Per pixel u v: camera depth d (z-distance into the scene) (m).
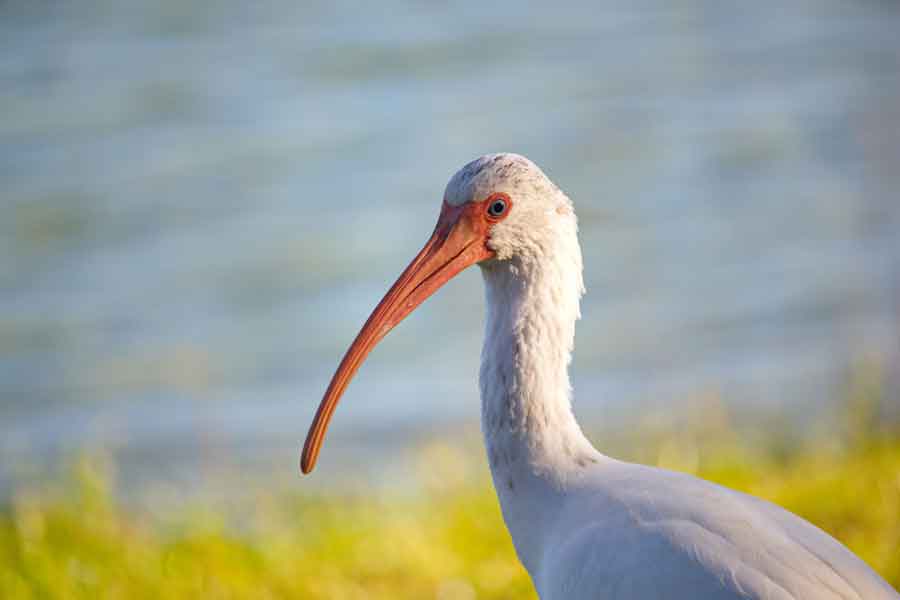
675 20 34.81
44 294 19.52
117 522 8.70
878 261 18.56
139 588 7.73
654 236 20.80
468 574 7.67
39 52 31.75
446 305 18.28
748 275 18.70
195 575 7.86
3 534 8.78
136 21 34.66
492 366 5.29
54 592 7.64
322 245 20.44
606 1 37.50
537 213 5.23
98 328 18.14
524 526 5.19
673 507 4.61
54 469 13.53
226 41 32.69
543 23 34.78
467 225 5.27
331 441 14.06
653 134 25.22
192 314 18.58
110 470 12.40
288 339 17.55
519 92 28.12
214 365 16.78
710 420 11.09
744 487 8.46
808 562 4.29
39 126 26.27
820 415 12.42
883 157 22.41
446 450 10.66
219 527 8.66
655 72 29.55
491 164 5.25
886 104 24.73
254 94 28.38
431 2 37.22
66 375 16.81
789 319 16.88
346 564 8.02
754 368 15.15
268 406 15.47
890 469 8.16
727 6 36.16
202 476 12.73
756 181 22.36
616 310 18.03
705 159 23.73
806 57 29.94
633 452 11.23
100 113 27.08
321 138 25.36
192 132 25.86
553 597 4.83
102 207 22.34
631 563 4.49
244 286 19.23
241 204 22.20
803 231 20.27
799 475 8.63
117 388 16.16
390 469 12.56
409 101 27.78
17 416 15.73
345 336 17.56
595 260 20.11
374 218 21.34
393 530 8.44
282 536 8.88
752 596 4.17
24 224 21.75
